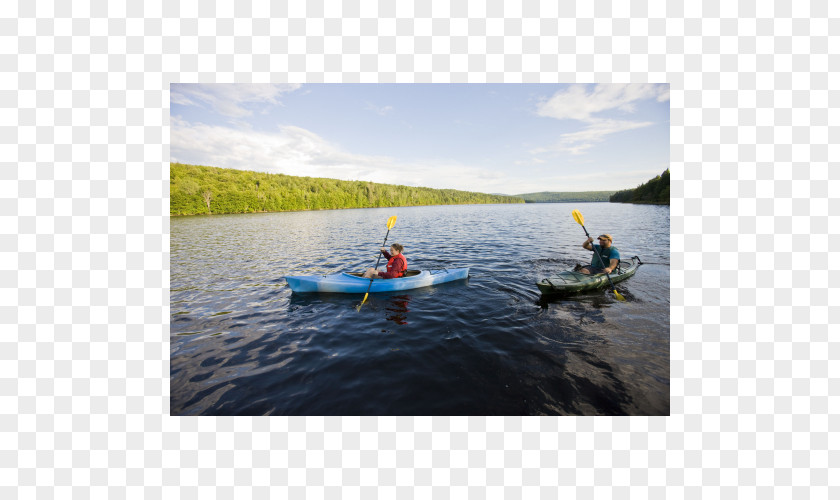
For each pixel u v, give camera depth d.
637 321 4.90
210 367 3.73
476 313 5.32
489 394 3.13
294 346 4.22
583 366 3.61
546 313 5.27
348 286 6.48
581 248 12.05
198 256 11.55
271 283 7.64
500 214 39.56
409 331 4.63
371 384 3.31
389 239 15.71
